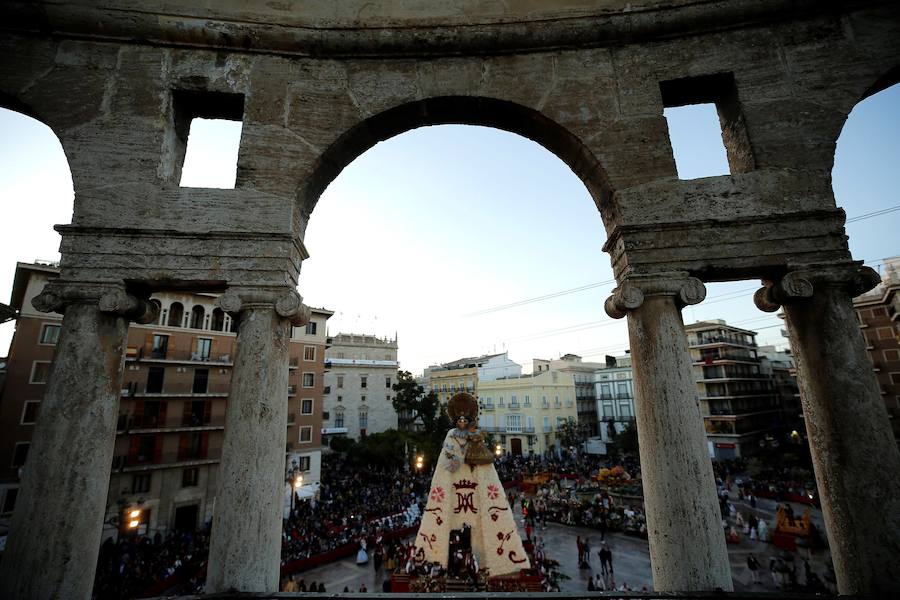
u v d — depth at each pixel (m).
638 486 33.50
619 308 5.98
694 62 6.51
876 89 6.37
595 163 6.31
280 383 5.53
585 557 22.19
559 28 6.67
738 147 6.55
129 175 5.98
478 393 78.56
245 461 5.07
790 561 20.48
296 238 6.06
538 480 42.53
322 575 21.94
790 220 5.68
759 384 67.62
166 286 5.79
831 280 5.39
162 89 6.36
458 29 6.68
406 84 6.69
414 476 48.50
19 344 30.86
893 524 4.70
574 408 77.56
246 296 5.57
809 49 6.32
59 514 4.80
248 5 6.89
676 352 5.35
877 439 4.93
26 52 6.28
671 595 4.34
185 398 36.41
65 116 6.13
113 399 5.39
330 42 6.66
